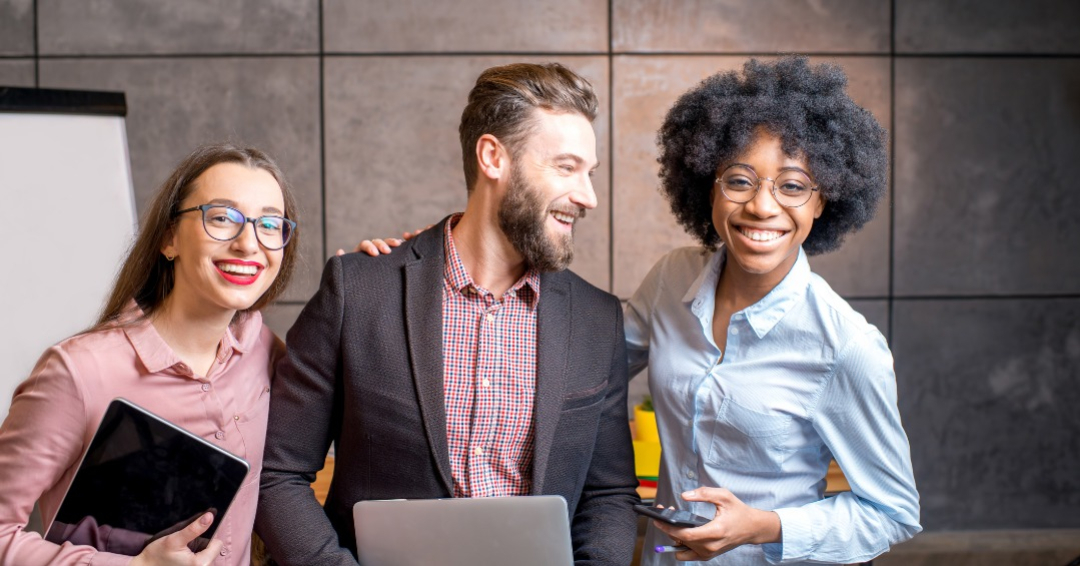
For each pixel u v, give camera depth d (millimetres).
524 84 1410
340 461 1449
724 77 1514
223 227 1256
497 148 1412
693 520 1354
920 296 3227
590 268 3174
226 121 3090
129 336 1294
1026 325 3258
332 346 1430
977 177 3203
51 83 3055
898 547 3250
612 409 1550
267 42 3082
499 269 1468
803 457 1543
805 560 1469
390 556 1343
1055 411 3289
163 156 3090
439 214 3152
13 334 2244
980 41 3166
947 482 3287
